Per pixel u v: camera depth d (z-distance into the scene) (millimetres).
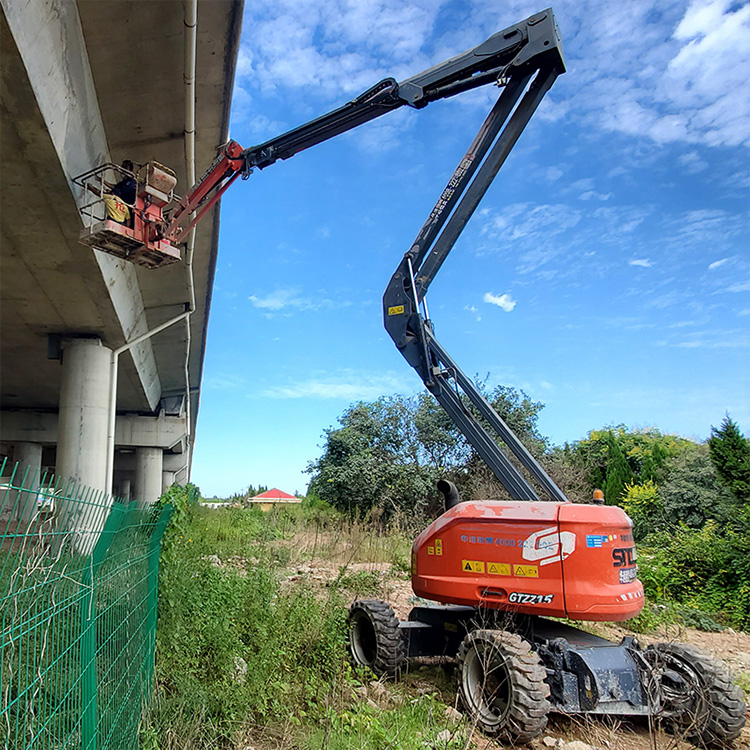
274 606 7582
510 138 7719
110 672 3537
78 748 2834
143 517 4824
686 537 14695
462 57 8344
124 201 9391
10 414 26938
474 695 6055
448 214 7980
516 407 26484
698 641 10656
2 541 2193
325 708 5559
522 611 6332
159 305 17281
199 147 11273
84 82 8812
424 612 7875
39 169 8633
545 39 7609
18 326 14883
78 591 2779
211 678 5672
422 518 22078
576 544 6125
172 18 8328
